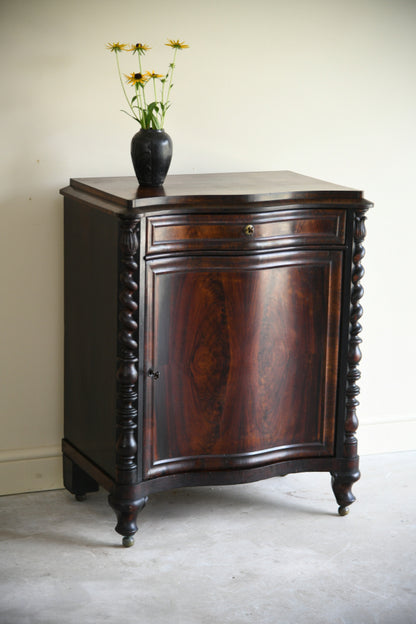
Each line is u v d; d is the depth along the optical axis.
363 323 3.48
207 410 2.77
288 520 2.94
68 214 2.94
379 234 3.43
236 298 2.71
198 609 2.39
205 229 2.64
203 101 3.13
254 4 3.12
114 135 3.04
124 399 2.63
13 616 2.33
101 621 2.32
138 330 2.61
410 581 2.56
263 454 2.85
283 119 3.24
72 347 2.99
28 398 3.10
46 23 2.89
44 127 2.96
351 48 3.27
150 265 2.59
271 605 2.42
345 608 2.41
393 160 3.40
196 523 2.90
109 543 2.75
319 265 2.79
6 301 3.02
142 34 3.01
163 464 2.75
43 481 3.14
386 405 3.57
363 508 3.04
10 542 2.73
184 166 3.16
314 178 3.16
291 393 2.85
